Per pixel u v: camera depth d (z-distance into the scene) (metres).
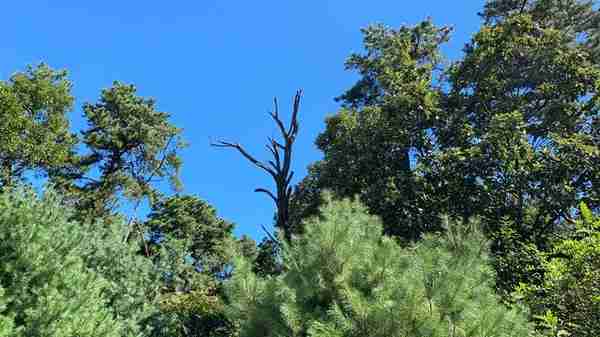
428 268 5.75
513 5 24.09
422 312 5.31
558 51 17.78
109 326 7.97
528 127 17.55
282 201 18.22
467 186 15.41
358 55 23.73
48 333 6.84
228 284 6.96
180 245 14.57
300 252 6.80
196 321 13.23
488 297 6.00
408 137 16.95
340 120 18.89
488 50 18.12
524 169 15.16
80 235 9.35
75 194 29.59
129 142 34.75
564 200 14.61
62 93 28.23
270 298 6.65
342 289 5.95
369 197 15.67
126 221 13.52
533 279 10.80
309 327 5.85
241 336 6.59
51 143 27.41
